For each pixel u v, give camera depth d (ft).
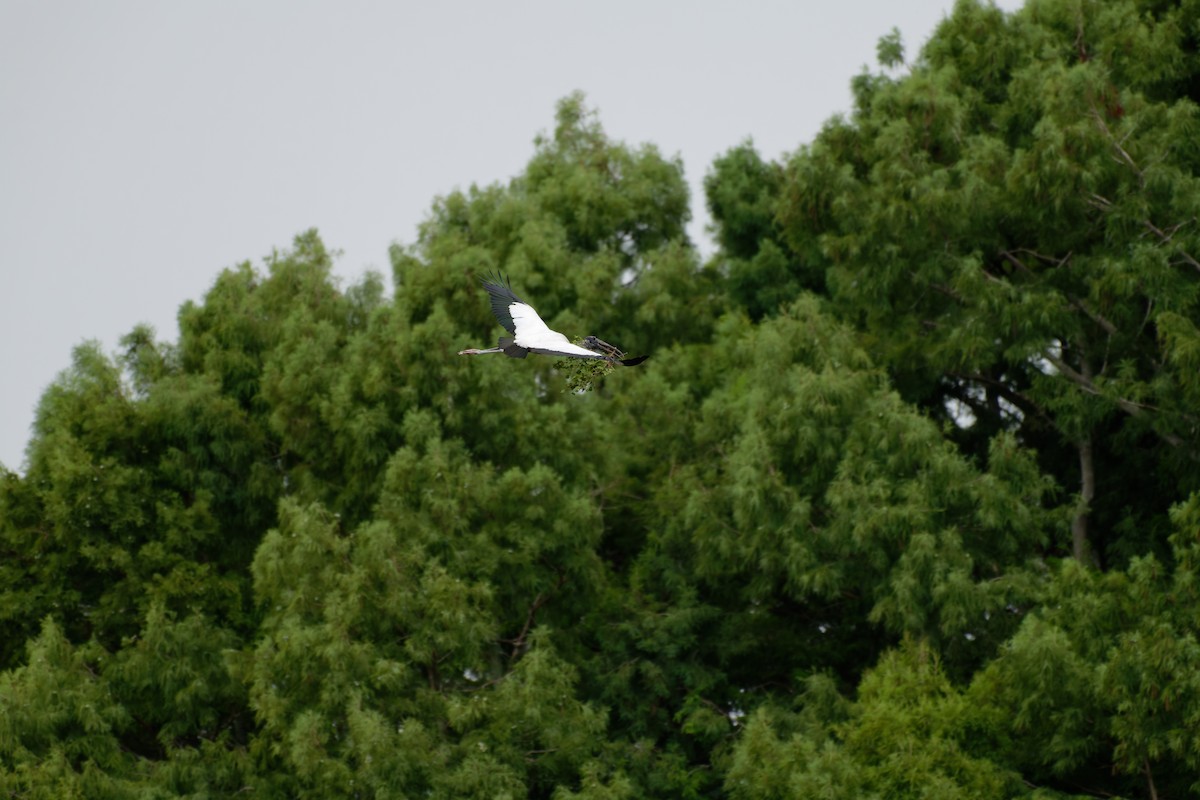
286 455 413.18
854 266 397.39
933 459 350.64
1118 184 373.81
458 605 329.93
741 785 308.19
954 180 397.60
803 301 387.75
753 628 388.78
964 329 377.50
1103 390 371.56
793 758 303.07
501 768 316.19
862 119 427.33
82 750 333.01
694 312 479.82
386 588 331.98
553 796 317.63
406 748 310.86
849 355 379.76
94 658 357.00
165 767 334.65
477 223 487.20
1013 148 415.44
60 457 382.22
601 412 432.66
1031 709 301.43
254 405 422.82
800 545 351.67
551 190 504.02
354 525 380.37
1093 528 408.46
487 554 352.28
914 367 400.67
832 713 340.39
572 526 360.48
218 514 404.57
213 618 382.22
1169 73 399.44
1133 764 290.15
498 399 379.76
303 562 334.65
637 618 378.32
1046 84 382.22
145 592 380.37
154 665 352.28
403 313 392.68
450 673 338.13
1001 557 356.38
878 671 326.85
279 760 342.03
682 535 387.75
